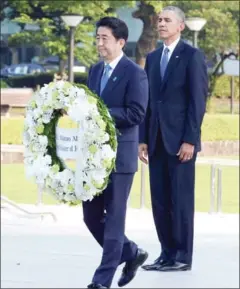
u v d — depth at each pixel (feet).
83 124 41.70
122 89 44.11
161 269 49.70
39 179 42.68
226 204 84.07
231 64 186.50
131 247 45.27
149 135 49.57
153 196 50.14
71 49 140.56
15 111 152.25
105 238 43.86
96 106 41.86
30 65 243.40
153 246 57.77
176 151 48.80
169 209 50.01
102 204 44.68
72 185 42.27
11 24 226.38
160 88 49.21
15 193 88.63
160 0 167.32
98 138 41.55
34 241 59.06
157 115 49.26
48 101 42.47
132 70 44.24
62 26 174.50
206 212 76.43
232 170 116.26
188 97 48.85
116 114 43.62
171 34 48.98
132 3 166.81
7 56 251.80
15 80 217.77
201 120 48.67
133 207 80.12
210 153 142.61
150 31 177.17
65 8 163.63
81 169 41.93
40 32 172.14
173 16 48.93
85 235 61.62
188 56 48.80
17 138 127.24
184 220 49.52
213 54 193.26
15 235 61.41
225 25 179.11
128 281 45.68
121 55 44.65
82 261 52.60
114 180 43.83
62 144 42.37
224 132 144.66
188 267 49.83
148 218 70.95
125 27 44.47
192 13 176.04
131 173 44.27
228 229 65.36
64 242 58.95
